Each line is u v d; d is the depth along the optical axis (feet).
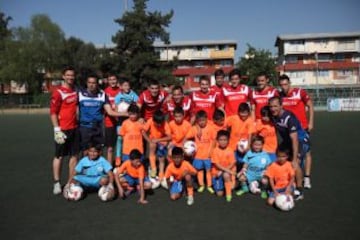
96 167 21.53
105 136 28.94
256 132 23.56
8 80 161.07
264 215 18.02
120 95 29.94
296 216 17.76
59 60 163.73
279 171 20.17
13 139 51.37
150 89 26.68
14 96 157.28
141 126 25.54
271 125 23.09
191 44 191.11
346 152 35.40
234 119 24.31
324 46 180.14
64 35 172.24
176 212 18.71
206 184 24.39
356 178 24.99
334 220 17.08
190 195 20.34
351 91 126.72
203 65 193.88
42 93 166.40
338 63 177.47
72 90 22.76
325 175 26.09
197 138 23.93
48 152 39.42
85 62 164.86
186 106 26.48
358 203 19.57
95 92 23.63
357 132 51.93
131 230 16.24
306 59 182.80
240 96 25.41
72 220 17.67
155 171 25.61
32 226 16.94
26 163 32.99
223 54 191.11
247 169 22.26
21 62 158.92
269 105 21.48
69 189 21.03
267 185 20.99
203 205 19.92
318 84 177.47
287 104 24.04
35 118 98.94
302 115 24.03
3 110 139.74
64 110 22.49
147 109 27.63
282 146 22.13
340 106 110.22
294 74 180.96
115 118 28.91
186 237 15.30
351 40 178.50
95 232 16.08
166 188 23.47
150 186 21.88
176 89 25.63
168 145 25.43
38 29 166.81
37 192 22.95
